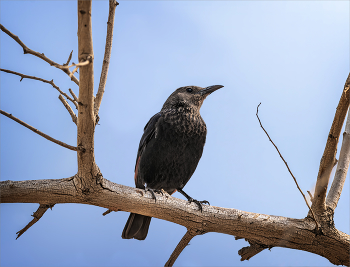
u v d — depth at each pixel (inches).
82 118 227.8
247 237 303.3
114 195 273.6
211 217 296.7
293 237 292.2
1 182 251.8
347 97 262.1
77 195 264.7
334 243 289.7
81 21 199.8
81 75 211.3
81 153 240.2
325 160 279.1
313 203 292.7
